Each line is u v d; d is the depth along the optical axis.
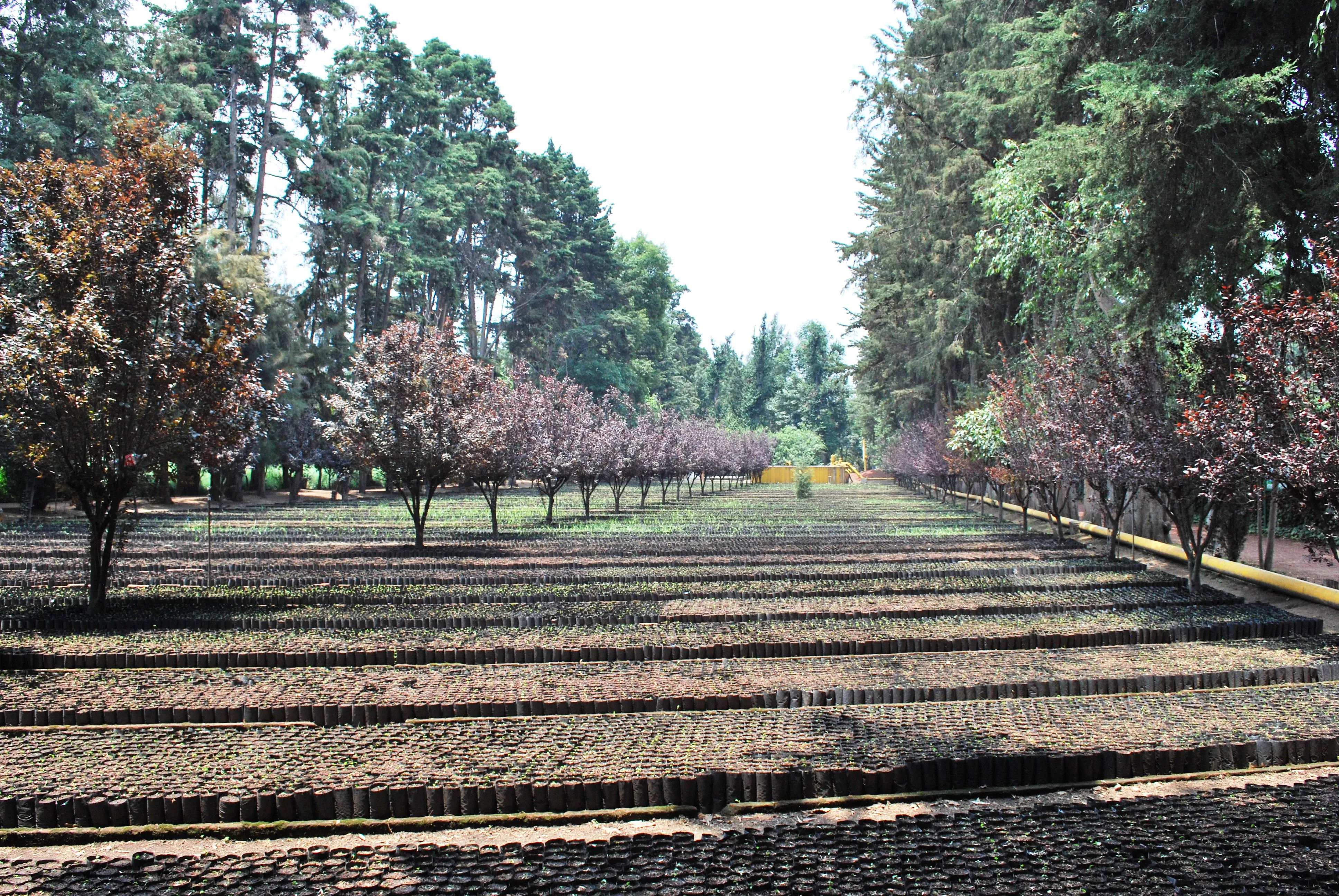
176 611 9.10
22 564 12.57
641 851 4.00
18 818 4.29
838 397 79.25
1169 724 5.58
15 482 23.75
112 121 10.09
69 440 8.69
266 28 30.36
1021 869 3.81
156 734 5.42
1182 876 3.71
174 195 9.47
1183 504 10.46
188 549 14.75
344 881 3.73
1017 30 15.13
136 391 8.83
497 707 5.92
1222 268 10.30
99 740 5.29
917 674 6.88
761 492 40.03
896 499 33.56
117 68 25.14
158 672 6.90
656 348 58.06
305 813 4.40
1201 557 10.52
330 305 35.91
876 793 4.72
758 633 8.19
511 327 45.00
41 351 8.23
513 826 4.40
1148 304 11.20
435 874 3.80
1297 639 8.26
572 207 48.97
